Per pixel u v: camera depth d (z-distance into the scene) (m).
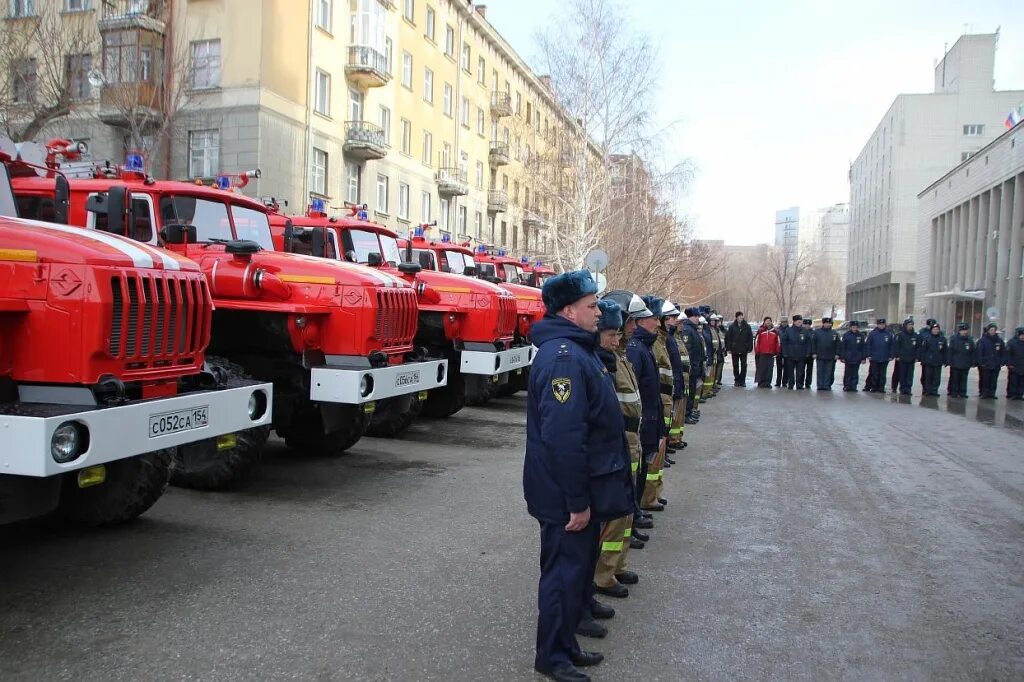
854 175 98.94
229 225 7.95
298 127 26.22
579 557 3.77
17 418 3.90
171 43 20.17
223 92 24.31
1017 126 38.94
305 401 7.86
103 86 18.75
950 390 20.14
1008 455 10.84
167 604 4.48
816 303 101.56
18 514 4.34
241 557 5.32
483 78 44.31
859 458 10.24
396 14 32.88
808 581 5.35
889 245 74.50
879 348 20.45
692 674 3.90
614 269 29.19
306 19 26.45
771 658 4.11
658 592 5.07
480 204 44.59
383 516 6.45
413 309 8.31
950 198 52.03
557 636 3.73
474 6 42.94
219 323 7.47
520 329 13.57
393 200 33.50
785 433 12.34
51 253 4.28
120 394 4.36
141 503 5.79
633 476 5.19
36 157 6.89
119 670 3.67
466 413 12.64
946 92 74.50
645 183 29.72
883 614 4.79
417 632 4.22
